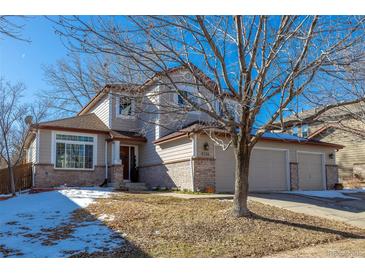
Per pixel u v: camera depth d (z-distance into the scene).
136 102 8.88
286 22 7.66
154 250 7.07
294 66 7.93
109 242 7.55
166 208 11.01
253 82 8.13
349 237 8.95
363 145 24.25
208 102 8.33
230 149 17.03
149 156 19.69
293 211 11.65
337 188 21.14
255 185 17.75
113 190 16.44
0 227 8.95
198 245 7.50
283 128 8.44
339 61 7.51
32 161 20.16
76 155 18.59
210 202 12.25
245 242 7.85
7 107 20.42
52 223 9.34
